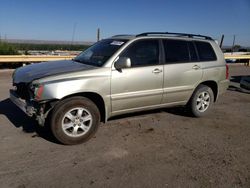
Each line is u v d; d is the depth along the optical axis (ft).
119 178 11.52
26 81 14.49
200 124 19.12
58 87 13.73
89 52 18.42
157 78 17.37
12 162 12.51
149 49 17.30
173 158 13.56
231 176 12.02
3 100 23.11
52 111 14.12
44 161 12.74
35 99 13.65
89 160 13.03
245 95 30.94
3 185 10.69
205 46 20.45
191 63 19.13
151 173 12.03
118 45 16.55
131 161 13.10
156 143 15.37
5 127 16.75
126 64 15.30
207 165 12.96
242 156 14.10
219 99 28.07
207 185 11.24
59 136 14.29
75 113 14.65
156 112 21.40
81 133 14.89
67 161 12.84
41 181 11.07
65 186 10.80
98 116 15.33
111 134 16.44
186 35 19.92
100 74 15.10
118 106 16.24
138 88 16.66
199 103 20.44
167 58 18.02
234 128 18.60
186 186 11.10
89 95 15.53
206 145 15.38
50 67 16.01
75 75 14.47
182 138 16.30
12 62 46.03
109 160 13.12
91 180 11.29
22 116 18.84
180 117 20.47
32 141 14.89
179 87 18.71
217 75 20.79
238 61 81.00
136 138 15.98
